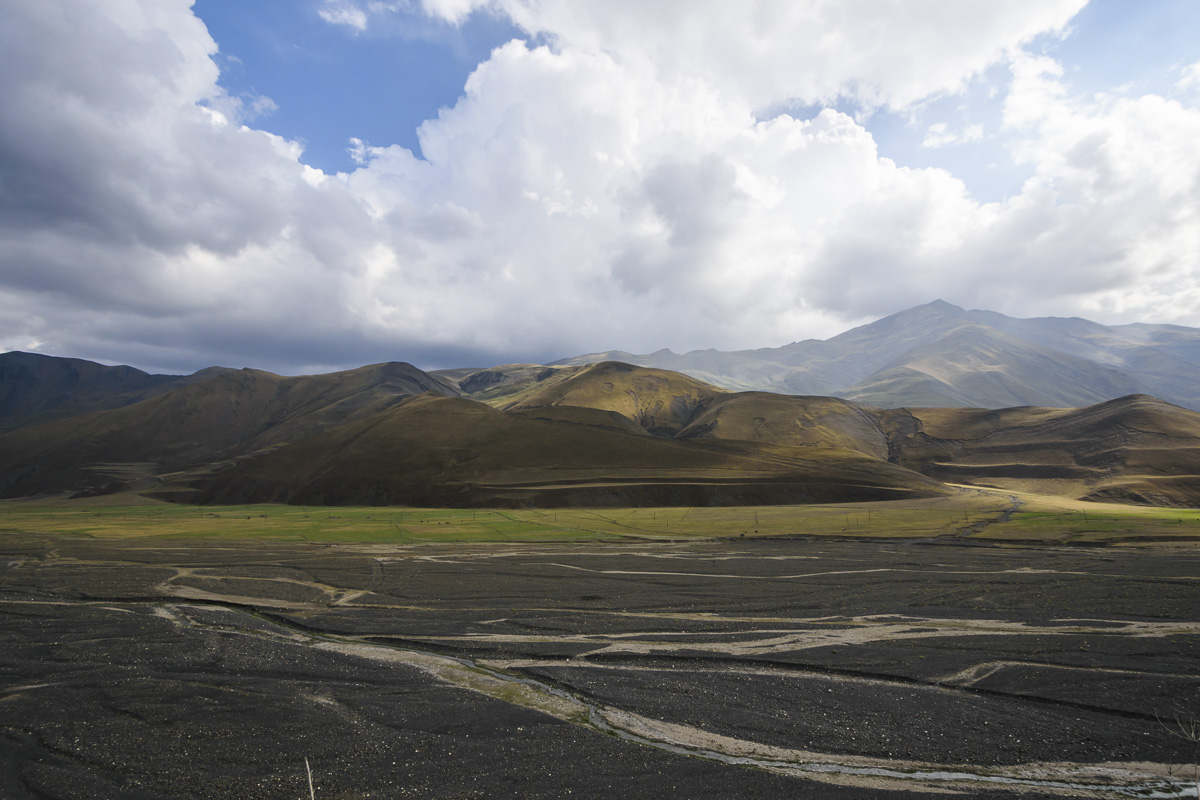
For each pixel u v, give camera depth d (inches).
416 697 797.2
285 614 1304.1
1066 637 1081.4
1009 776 580.7
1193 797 537.3
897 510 4306.1
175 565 2041.1
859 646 1032.2
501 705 765.9
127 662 960.3
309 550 2460.6
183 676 888.9
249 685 848.9
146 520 4284.0
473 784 564.7
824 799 537.0
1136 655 964.0
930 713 737.0
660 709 751.7
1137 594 1453.0
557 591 1552.7
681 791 550.9
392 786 562.3
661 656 978.1
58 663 957.2
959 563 1995.6
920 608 1333.7
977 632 1124.5
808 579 1710.1
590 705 766.5
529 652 1007.0
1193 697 780.0
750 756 622.8
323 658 978.7
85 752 640.4
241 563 2084.2
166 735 681.0
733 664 934.4
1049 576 1718.8
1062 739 662.5
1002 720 714.8
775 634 1117.1
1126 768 596.1
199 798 546.0
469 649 1025.5
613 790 552.7
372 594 1529.3
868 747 644.1
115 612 1333.7
